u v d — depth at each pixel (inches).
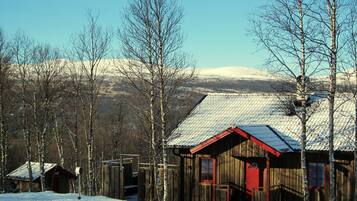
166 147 1040.8
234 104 1179.9
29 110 1662.2
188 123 1132.5
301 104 937.5
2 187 1604.3
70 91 1612.9
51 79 1518.2
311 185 973.2
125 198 1272.1
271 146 927.0
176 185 1113.4
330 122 810.8
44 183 1510.8
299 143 984.3
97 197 967.0
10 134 1961.1
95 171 2011.6
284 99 1110.4
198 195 1061.1
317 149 938.7
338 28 790.5
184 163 1090.1
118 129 2097.7
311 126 1002.1
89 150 1422.2
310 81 853.2
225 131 982.4
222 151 1029.2
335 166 950.4
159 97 1007.6
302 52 834.2
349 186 933.2
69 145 2222.0
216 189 1023.6
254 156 972.6
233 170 1026.1
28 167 1589.6
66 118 1863.9
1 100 1540.4
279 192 985.5
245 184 1017.5
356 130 876.6
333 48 787.4
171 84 1003.3
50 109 1582.2
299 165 984.9
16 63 1612.9
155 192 1163.3
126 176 1322.6
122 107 2108.8
